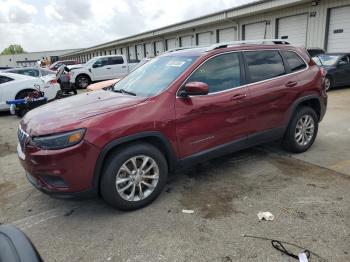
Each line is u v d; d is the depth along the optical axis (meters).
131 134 3.29
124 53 40.97
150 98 3.55
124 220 3.36
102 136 3.14
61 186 3.17
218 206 3.55
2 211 3.71
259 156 5.01
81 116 3.26
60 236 3.15
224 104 3.94
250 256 2.72
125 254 2.83
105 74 18.86
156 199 3.76
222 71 4.05
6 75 10.26
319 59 12.60
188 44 26.73
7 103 9.68
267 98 4.36
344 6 14.52
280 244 2.85
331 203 3.50
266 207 3.48
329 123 6.95
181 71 3.83
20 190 4.27
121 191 3.38
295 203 3.54
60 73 11.36
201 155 3.89
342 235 2.94
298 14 16.69
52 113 3.53
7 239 1.85
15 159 5.63
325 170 4.39
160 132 3.48
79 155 3.08
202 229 3.13
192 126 3.73
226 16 20.20
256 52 4.42
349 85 12.76
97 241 3.03
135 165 3.43
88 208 3.66
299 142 4.98
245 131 4.24
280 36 18.06
